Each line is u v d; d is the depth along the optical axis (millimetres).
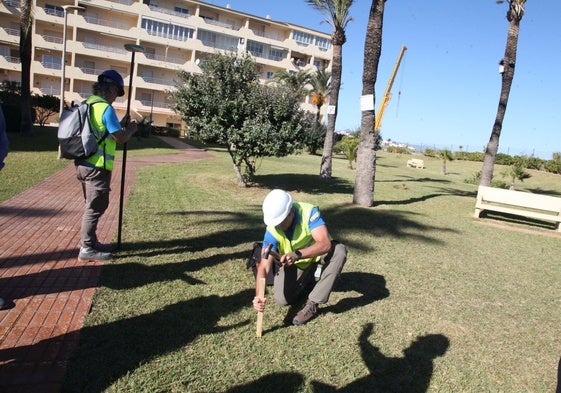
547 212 12516
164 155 18438
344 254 3828
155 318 3572
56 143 17422
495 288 5266
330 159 15555
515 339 3938
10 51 43875
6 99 29062
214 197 9344
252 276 4691
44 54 44531
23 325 3262
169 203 8234
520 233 9062
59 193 8094
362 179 10023
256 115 10398
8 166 10500
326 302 4035
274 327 3656
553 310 4727
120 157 15672
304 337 3547
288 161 23547
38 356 2902
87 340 3148
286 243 3574
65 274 4262
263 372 3004
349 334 3684
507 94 13711
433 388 3053
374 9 9203
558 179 30562
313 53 60312
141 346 3146
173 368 2934
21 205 6895
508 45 13602
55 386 2621
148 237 5812
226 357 3129
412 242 7137
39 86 44969
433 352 3543
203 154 20797
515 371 3398
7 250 4793
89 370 2811
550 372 3436
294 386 2889
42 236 5406
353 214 8945
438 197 13414
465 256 6617
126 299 3855
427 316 4223
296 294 3938
